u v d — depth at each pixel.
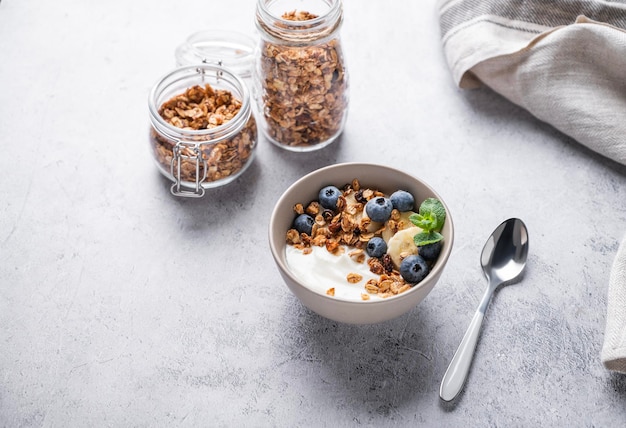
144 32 0.89
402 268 0.65
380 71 0.85
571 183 0.76
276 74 0.74
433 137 0.80
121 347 0.66
